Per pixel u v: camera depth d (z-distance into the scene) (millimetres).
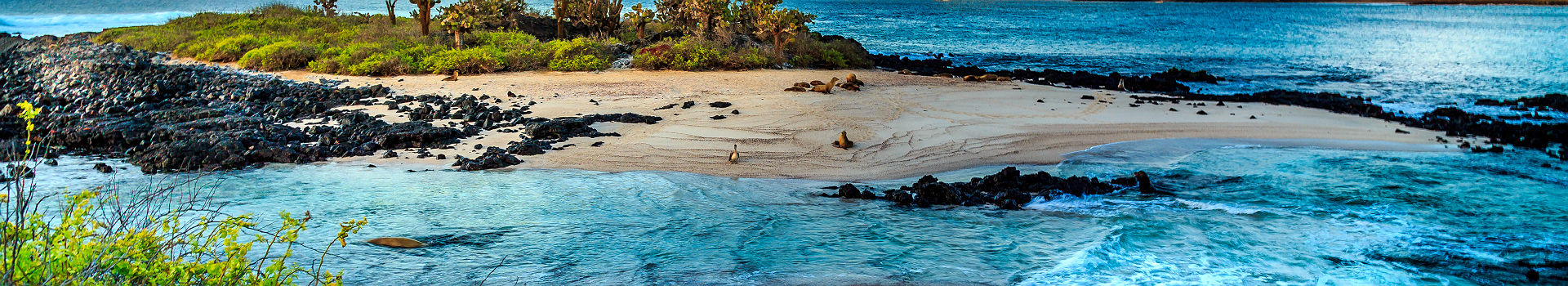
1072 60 39125
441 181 12469
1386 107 22688
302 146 14703
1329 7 141125
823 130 16609
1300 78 30938
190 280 5031
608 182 12492
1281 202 11492
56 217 9867
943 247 9195
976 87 23625
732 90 22234
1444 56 42562
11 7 95688
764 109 18766
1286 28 73750
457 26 30016
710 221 10258
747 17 37594
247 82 22859
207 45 31250
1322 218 10625
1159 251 9062
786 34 30547
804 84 22156
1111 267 8430
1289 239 9656
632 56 29469
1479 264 8867
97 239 5055
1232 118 18734
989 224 10234
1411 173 13383
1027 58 40281
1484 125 18188
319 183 12328
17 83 25172
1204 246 9266
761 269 8375
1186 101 21562
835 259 8719
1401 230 10125
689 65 27359
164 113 17812
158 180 12562
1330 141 16391
